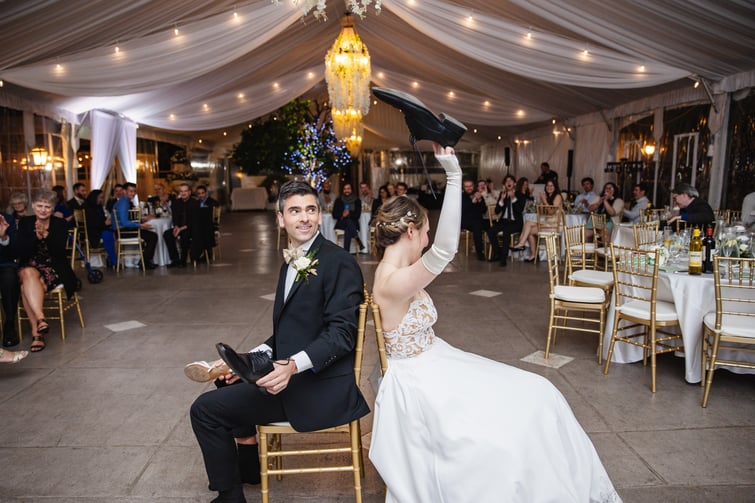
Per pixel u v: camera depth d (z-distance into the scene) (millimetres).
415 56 9578
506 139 18109
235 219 17766
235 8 6379
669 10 5578
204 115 11055
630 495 2326
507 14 6570
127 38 6305
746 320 3246
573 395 3393
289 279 2146
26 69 6520
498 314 5359
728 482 2418
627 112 10344
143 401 3398
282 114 11945
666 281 3572
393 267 2031
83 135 11219
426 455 1921
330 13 8289
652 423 2998
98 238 8211
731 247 3848
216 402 2041
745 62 6734
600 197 8750
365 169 23422
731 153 7570
